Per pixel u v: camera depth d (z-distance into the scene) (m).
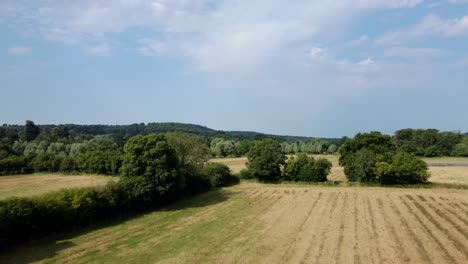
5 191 65.88
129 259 27.66
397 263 26.08
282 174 74.44
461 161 123.56
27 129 176.12
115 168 89.69
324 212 44.38
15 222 30.88
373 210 45.25
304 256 27.66
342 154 74.62
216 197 58.53
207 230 36.44
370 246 30.05
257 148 75.25
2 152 105.00
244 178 76.81
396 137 165.75
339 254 28.08
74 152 133.62
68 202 36.78
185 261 26.94
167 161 48.97
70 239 33.56
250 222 39.69
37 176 91.94
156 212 46.75
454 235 33.22
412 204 49.06
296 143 182.62
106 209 41.59
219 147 156.38
